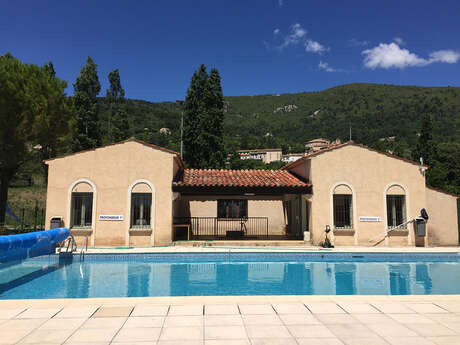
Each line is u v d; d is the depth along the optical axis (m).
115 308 5.45
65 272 9.88
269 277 9.56
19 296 7.43
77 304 5.66
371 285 8.70
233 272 10.16
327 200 14.45
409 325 4.77
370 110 186.25
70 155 13.83
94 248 12.89
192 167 27.83
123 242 13.56
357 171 14.70
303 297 6.16
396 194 14.70
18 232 16.19
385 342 4.16
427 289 8.30
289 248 13.23
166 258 11.62
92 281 8.86
